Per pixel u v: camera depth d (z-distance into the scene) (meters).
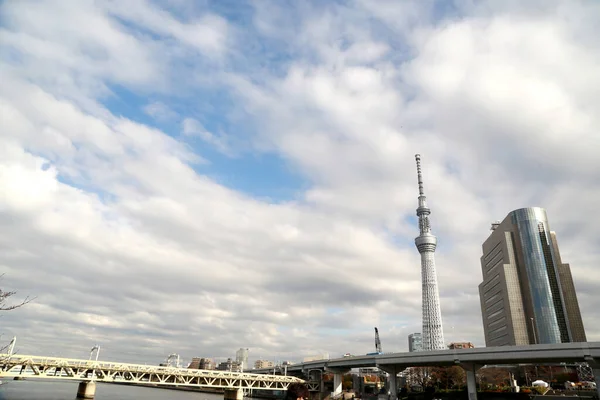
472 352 113.00
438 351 123.25
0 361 124.94
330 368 186.00
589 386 144.50
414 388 176.50
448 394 133.38
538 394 118.88
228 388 178.12
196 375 171.12
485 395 119.38
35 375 134.62
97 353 150.62
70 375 142.50
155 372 159.12
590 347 90.19
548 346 97.44
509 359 106.38
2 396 134.25
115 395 193.88
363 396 169.75
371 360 152.88
